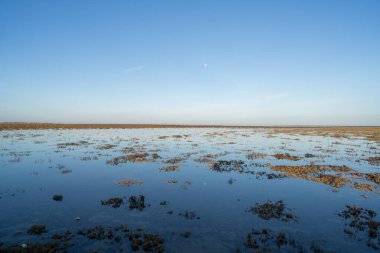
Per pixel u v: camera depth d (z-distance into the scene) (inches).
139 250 365.7
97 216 482.6
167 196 604.7
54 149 1359.5
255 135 2822.3
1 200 561.0
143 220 468.8
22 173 810.8
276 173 845.2
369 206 553.6
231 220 474.3
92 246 373.7
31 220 459.8
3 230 419.2
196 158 1114.1
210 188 671.8
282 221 474.0
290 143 1845.5
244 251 369.1
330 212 518.6
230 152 1323.8
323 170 891.4
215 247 378.9
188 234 413.7
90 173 819.4
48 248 358.6
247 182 733.3
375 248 380.8
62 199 573.3
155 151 1328.7
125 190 646.5
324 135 2847.0
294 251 370.3
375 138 2363.4
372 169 922.7
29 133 2578.7
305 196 616.1
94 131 3309.5
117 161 1017.5
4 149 1341.0
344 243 395.9
